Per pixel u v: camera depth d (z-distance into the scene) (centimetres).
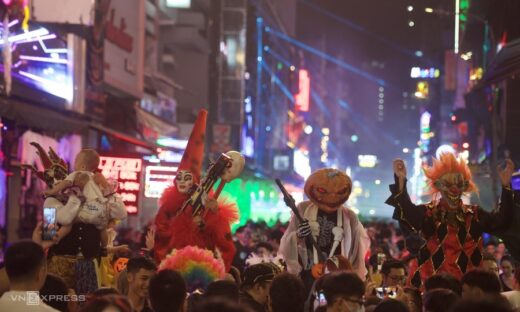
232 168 1308
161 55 5050
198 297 855
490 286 882
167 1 5066
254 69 8231
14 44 2364
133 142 2950
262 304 926
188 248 1071
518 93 3869
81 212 1138
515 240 1170
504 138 3869
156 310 766
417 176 8112
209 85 6231
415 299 954
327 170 1274
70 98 2733
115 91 3459
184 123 5119
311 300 891
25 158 2439
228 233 1305
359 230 1281
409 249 1202
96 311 662
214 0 6362
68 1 2697
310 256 1255
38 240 1108
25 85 2438
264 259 1232
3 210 2317
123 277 1014
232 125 6525
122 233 2591
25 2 2430
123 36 3466
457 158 1186
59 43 2680
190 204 1295
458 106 5994
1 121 2283
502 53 2261
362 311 752
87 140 2978
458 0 5669
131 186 2538
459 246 1169
